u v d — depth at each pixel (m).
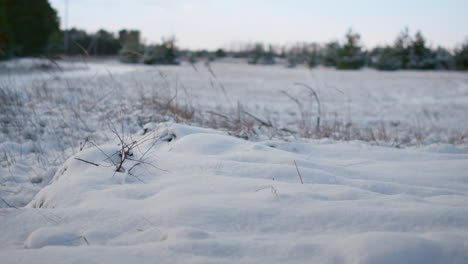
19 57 21.56
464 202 2.12
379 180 2.72
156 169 2.61
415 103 12.74
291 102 11.66
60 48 23.67
